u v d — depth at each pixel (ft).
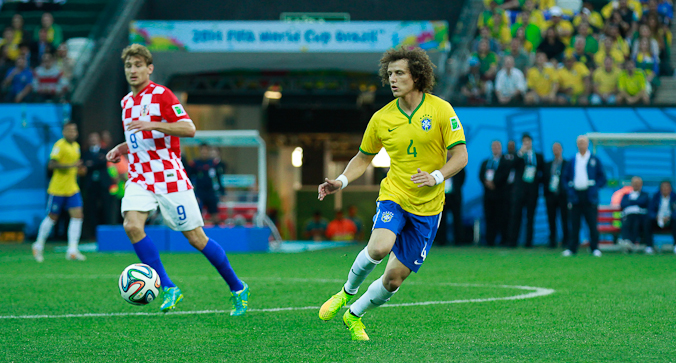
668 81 170.19
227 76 170.60
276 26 155.53
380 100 179.83
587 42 164.35
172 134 50.60
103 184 149.89
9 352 38.83
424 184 38.68
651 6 176.24
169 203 51.21
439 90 160.45
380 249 39.73
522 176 134.82
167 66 162.50
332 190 42.93
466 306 55.26
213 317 50.83
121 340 42.16
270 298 61.21
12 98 158.20
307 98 176.86
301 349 39.06
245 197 141.79
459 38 170.50
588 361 35.63
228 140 138.31
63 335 43.88
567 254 112.57
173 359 36.86
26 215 157.17
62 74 158.61
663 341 40.86
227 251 126.62
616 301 57.93
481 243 150.92
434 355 37.17
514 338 41.93
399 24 155.22
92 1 191.93
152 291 47.93
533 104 153.89
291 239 219.00
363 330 42.11
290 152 232.32
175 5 185.37
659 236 130.72
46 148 156.25
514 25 170.30
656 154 151.23
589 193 111.45
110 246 126.93
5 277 79.61
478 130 154.92
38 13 190.29
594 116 152.76
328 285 71.10
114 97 165.58
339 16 185.78
